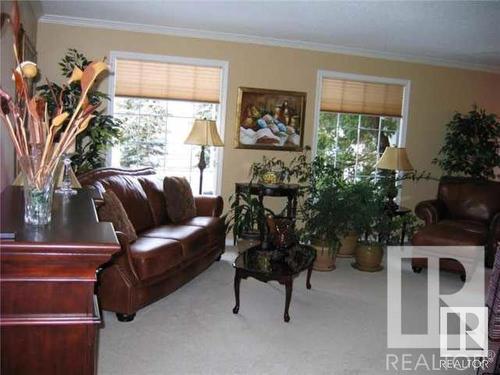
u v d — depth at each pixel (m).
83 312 1.48
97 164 4.41
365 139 5.77
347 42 5.02
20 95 1.84
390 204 4.93
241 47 5.06
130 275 2.96
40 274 1.42
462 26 4.11
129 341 2.73
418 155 5.91
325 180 4.76
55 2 3.99
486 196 4.91
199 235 3.82
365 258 4.40
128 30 4.73
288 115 5.28
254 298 3.56
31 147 1.68
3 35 2.63
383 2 3.55
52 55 4.57
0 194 2.32
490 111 6.16
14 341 1.43
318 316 3.25
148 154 5.12
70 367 1.48
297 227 5.41
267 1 3.69
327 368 2.51
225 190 5.21
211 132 4.63
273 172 5.09
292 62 5.24
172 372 2.39
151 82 4.88
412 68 5.72
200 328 2.96
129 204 3.74
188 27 4.70
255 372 2.43
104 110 4.67
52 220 1.77
